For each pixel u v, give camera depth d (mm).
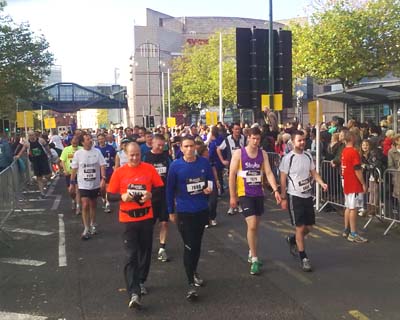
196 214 5973
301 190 6836
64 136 34562
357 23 22672
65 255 8008
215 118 25844
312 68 23562
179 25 94000
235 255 7758
